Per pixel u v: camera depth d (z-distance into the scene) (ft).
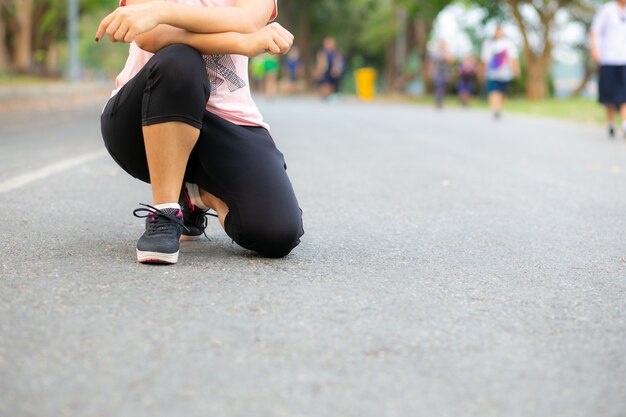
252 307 8.47
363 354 7.14
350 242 12.47
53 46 161.89
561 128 43.91
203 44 10.25
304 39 151.43
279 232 10.53
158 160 10.31
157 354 6.99
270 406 5.99
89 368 6.64
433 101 98.37
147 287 9.16
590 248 12.54
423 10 106.22
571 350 7.43
